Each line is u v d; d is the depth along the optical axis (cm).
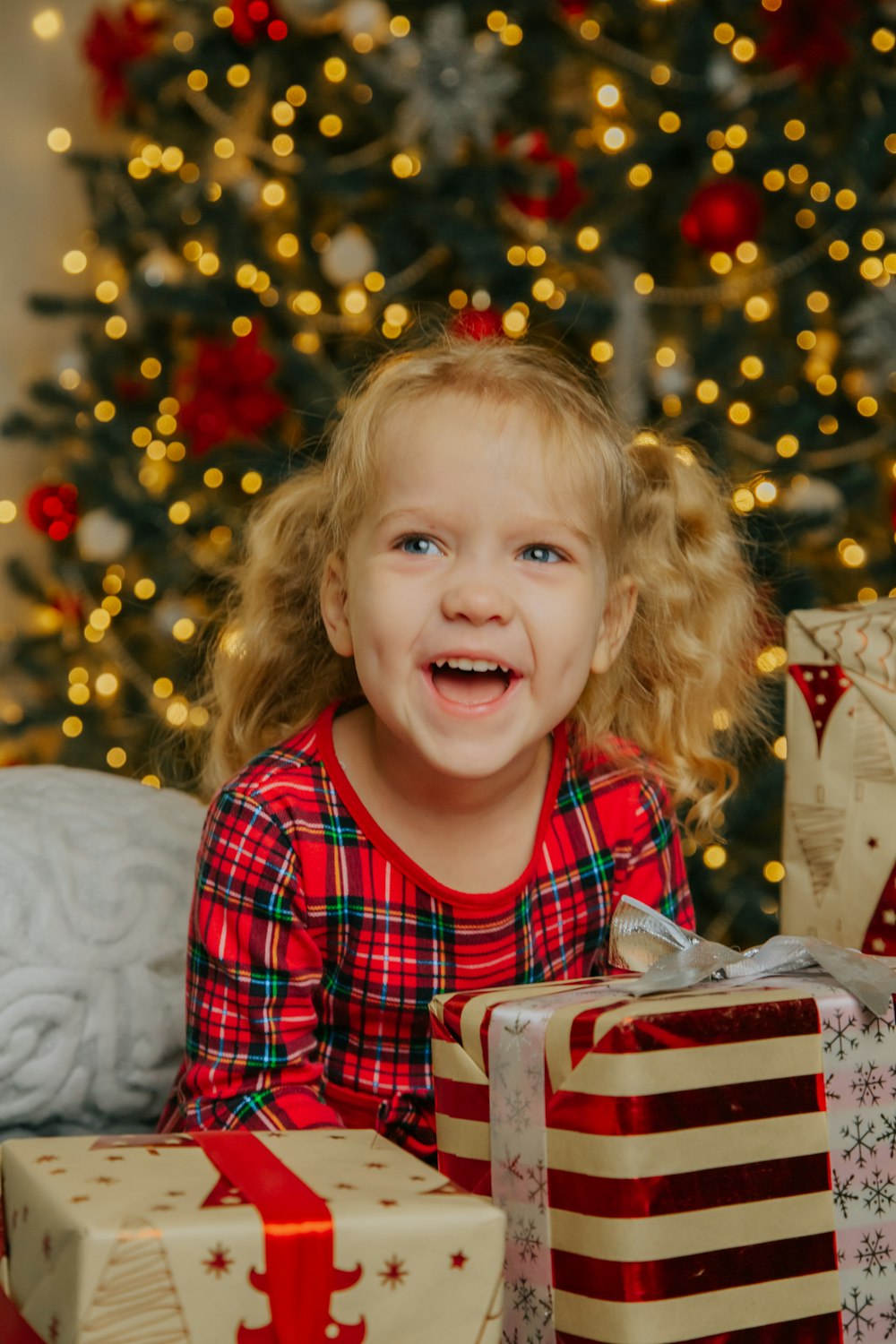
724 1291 52
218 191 267
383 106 253
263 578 101
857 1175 56
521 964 86
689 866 227
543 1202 54
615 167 256
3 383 327
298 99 275
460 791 82
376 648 75
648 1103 51
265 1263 44
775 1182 54
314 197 270
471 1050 58
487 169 254
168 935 87
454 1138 59
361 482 79
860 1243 56
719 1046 53
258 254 263
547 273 260
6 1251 51
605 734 97
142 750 261
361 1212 46
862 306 252
